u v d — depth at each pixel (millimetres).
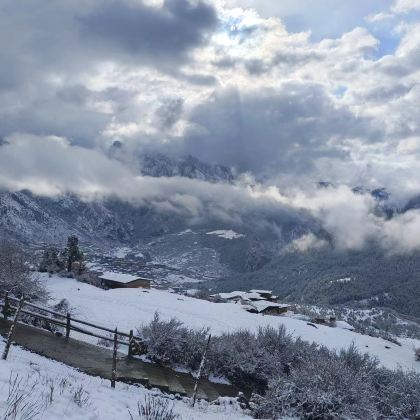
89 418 9094
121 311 45812
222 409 16406
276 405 16875
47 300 34906
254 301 118125
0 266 31906
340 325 100375
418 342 94562
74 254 88750
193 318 52344
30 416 7855
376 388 24094
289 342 27203
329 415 16594
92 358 19516
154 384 18109
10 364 12133
